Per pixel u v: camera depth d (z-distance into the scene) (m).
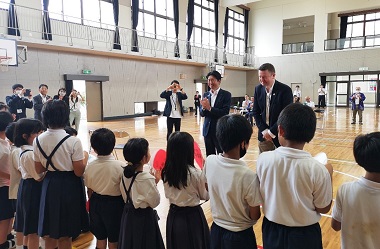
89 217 1.84
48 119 1.75
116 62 12.34
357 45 16.56
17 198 1.97
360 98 9.77
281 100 2.47
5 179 2.12
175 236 1.58
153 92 14.16
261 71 2.47
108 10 11.63
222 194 1.33
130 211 1.64
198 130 8.91
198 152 1.94
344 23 17.59
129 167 1.65
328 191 1.16
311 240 1.19
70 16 9.82
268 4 19.08
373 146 1.13
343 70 16.97
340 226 1.32
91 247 2.27
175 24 14.44
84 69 11.05
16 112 5.98
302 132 1.18
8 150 2.11
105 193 1.75
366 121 10.59
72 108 7.25
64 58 10.37
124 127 9.69
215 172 1.36
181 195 1.57
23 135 1.97
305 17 18.38
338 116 12.53
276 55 19.11
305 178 1.14
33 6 9.07
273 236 1.24
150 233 1.66
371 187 1.17
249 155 5.61
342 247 1.28
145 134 8.16
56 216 1.74
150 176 1.67
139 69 13.38
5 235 2.17
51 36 9.61
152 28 13.51
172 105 5.23
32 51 9.39
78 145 1.80
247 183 1.28
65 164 1.76
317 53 17.69
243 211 1.31
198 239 1.59
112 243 1.81
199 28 16.14
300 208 1.16
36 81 9.53
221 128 1.35
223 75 16.70
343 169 4.48
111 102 12.23
